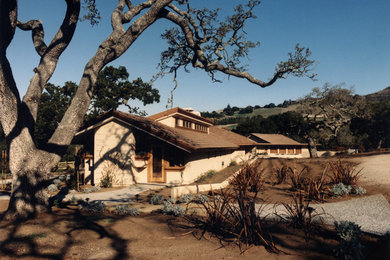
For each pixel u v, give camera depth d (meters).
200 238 6.32
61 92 32.78
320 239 6.11
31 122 8.76
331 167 15.19
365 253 5.23
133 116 17.38
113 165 16.03
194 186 12.76
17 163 8.25
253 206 6.08
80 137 17.95
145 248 5.70
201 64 13.44
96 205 9.38
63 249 5.62
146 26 10.26
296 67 10.81
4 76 7.90
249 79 12.37
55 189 14.77
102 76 34.88
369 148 35.47
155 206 10.04
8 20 8.15
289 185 13.71
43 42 10.16
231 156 27.58
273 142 36.28
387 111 32.16
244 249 5.57
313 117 39.34
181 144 14.44
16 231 6.74
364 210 8.54
